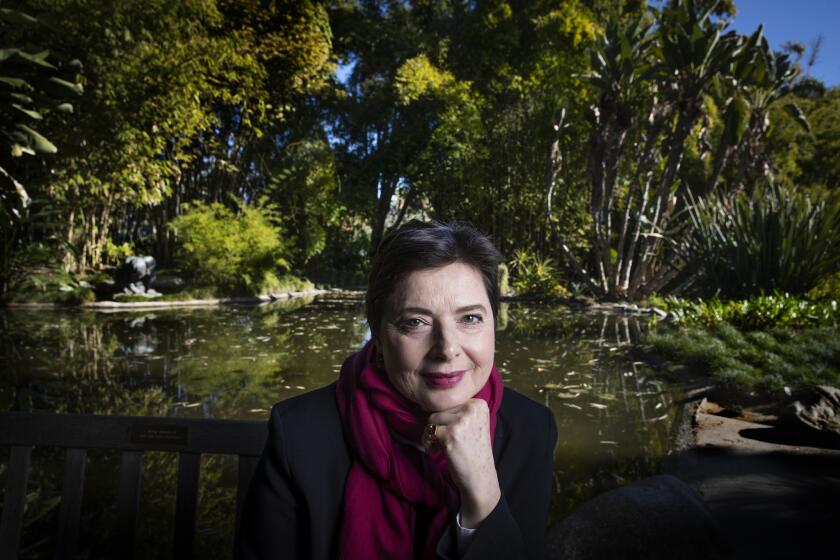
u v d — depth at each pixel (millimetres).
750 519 2328
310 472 885
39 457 3059
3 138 5703
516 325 9914
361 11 22781
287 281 17266
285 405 964
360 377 916
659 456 3283
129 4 9492
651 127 13875
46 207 10898
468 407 817
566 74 19531
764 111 13570
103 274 13312
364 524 852
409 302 828
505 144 20094
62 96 6008
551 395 4836
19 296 11422
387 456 858
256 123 17266
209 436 1305
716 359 5363
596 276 19516
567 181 19125
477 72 21625
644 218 14023
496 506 801
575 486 2842
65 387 4867
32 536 2152
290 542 879
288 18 15508
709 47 11969
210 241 14258
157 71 10094
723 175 18125
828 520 2311
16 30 7004
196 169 17234
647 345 6953
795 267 9211
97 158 10266
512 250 19672
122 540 1294
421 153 22500
